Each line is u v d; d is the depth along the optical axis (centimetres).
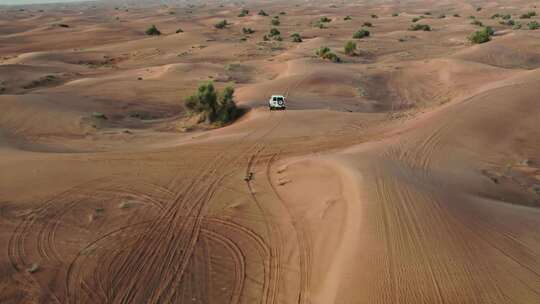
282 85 4006
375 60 5794
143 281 1135
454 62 4638
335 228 1215
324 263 1113
